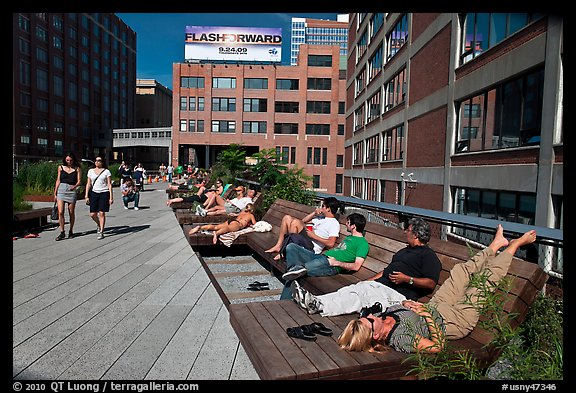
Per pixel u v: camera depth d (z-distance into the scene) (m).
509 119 12.97
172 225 11.65
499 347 2.76
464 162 15.91
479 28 14.93
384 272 4.05
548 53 10.73
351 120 41.34
